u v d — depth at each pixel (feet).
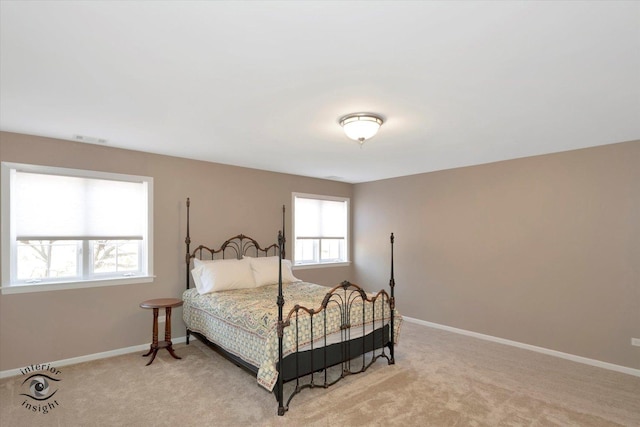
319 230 19.80
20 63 6.38
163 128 10.42
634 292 11.39
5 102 8.30
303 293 12.81
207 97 8.02
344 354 10.59
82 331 11.99
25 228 11.16
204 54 6.08
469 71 6.71
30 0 4.58
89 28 5.28
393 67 6.56
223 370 11.33
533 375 11.07
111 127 10.34
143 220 13.58
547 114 9.08
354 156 14.15
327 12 4.89
